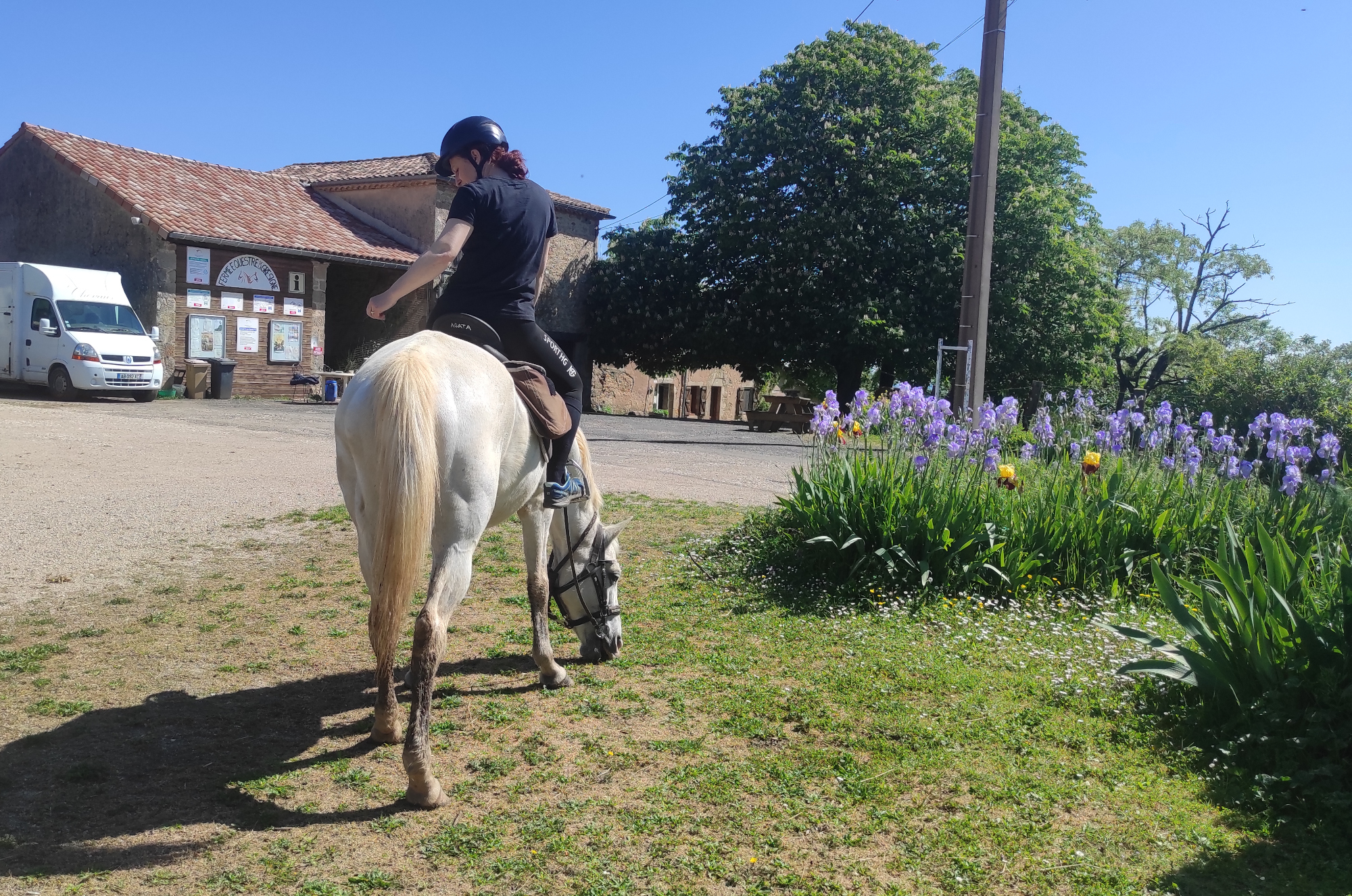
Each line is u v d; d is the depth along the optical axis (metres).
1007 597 6.20
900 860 3.15
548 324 32.69
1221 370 25.53
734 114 31.16
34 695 4.31
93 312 20.50
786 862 3.12
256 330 24.70
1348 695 3.79
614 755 3.88
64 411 16.84
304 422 17.42
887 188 28.27
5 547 6.94
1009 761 3.90
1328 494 6.82
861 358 30.52
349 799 3.46
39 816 3.24
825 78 29.55
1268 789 3.64
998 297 27.50
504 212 4.13
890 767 3.82
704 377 44.06
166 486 9.59
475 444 3.50
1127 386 44.84
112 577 6.37
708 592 6.45
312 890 2.85
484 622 5.76
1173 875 3.08
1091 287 29.47
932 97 29.61
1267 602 4.25
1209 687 4.24
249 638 5.25
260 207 26.94
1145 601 6.22
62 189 24.86
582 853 3.13
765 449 17.30
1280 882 3.05
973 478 6.84
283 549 7.29
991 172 11.95
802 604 6.20
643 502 9.99
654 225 35.00
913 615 5.92
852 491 6.77
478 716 4.29
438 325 4.21
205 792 3.47
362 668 4.86
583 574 4.89
